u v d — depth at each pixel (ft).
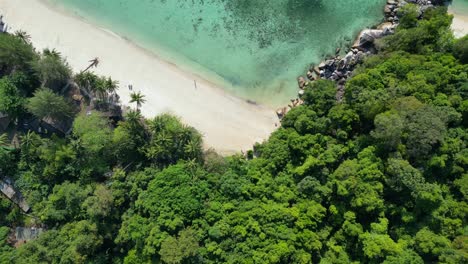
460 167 170.30
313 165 177.17
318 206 171.42
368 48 213.25
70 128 213.87
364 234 165.48
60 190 193.67
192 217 177.17
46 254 180.34
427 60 190.49
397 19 214.69
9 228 203.62
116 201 191.42
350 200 172.35
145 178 190.49
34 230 204.54
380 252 157.17
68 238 185.57
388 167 167.63
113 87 213.25
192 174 188.24
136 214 185.26
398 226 168.25
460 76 179.01
